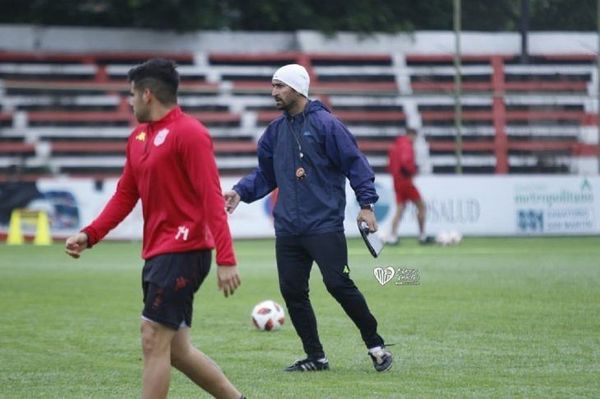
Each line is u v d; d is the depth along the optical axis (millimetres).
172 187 24938
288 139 35250
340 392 31125
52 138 133875
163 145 24875
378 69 143500
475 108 140500
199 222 25031
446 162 136750
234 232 110375
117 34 143625
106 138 134875
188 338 25562
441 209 113188
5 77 138000
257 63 144250
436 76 143000
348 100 141250
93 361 37250
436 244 102875
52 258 87250
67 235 109500
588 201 116812
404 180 102375
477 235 114250
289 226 35094
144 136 25375
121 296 58156
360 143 138875
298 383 32750
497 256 86688
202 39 145000
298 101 35156
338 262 34719
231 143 135500
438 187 113188
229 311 51531
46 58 140750
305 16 148500
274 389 31703
